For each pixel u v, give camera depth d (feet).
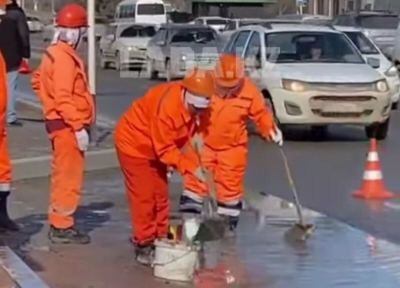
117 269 33.78
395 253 36.86
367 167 49.60
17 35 69.92
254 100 38.01
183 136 32.37
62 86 35.50
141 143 33.04
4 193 38.34
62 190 37.04
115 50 167.32
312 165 60.23
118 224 41.09
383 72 93.56
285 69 72.54
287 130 75.56
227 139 38.14
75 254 35.81
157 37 144.66
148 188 33.65
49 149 58.18
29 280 31.63
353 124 72.54
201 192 39.47
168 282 32.32
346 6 247.50
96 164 56.70
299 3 250.78
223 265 34.55
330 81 71.26
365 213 45.19
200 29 139.44
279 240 38.55
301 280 32.78
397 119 88.74
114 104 100.17
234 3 215.31
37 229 39.78
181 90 31.68
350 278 33.12
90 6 67.31
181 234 34.73
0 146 37.42
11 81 70.95
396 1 202.59
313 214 44.19
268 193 50.08
